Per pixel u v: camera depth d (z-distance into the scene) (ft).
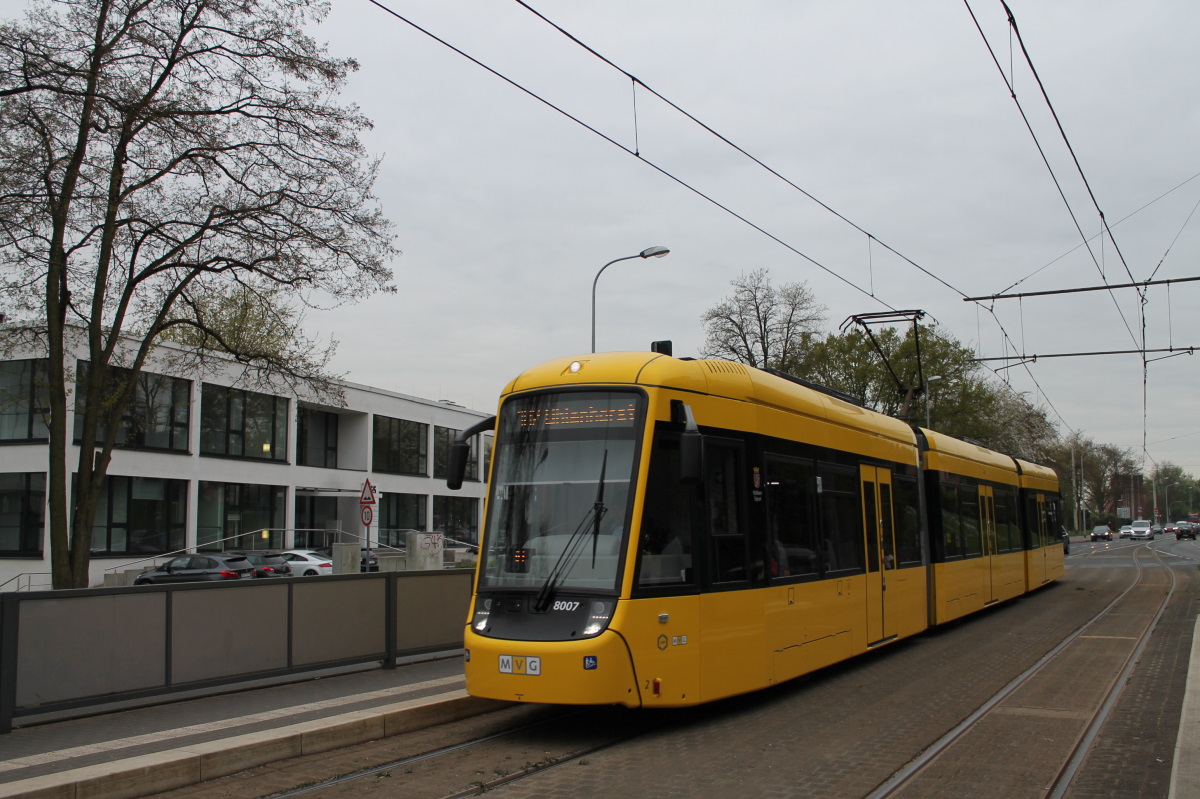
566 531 30.25
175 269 64.44
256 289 65.57
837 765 25.90
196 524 121.19
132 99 56.39
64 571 59.88
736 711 34.30
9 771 24.16
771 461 36.27
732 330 148.05
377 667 42.93
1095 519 387.34
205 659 35.04
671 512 30.76
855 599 42.14
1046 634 56.08
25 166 55.36
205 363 72.08
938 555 54.49
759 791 23.41
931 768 25.59
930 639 54.65
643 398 30.91
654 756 27.37
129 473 111.75
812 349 147.64
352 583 41.19
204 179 62.44
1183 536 315.99
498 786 24.32
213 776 25.00
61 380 60.39
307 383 74.69
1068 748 27.55
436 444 178.50
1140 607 72.49
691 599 30.76
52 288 59.36
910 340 164.96
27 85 53.11
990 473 69.97
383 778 25.12
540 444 31.76
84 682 31.32
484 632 29.96
